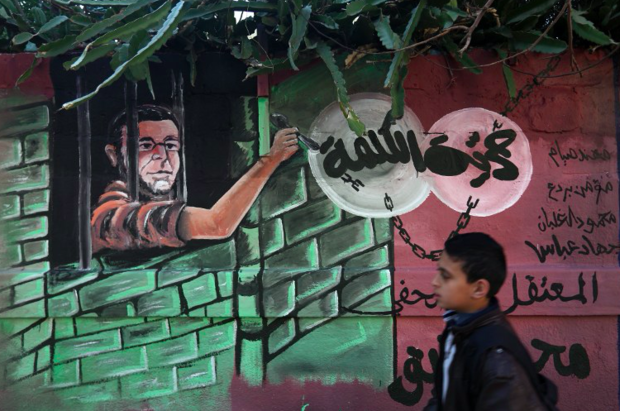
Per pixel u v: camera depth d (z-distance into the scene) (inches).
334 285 154.8
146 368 155.5
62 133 156.7
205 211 157.1
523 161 158.7
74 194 156.7
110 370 155.3
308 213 157.5
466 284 80.4
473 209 157.8
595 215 158.7
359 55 153.0
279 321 155.9
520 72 157.8
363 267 156.6
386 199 157.6
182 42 154.3
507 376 72.6
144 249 156.3
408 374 154.9
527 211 158.1
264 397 155.3
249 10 147.1
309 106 157.5
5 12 150.5
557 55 157.4
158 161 156.9
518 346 76.8
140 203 156.8
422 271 154.5
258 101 157.4
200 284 154.2
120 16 136.6
